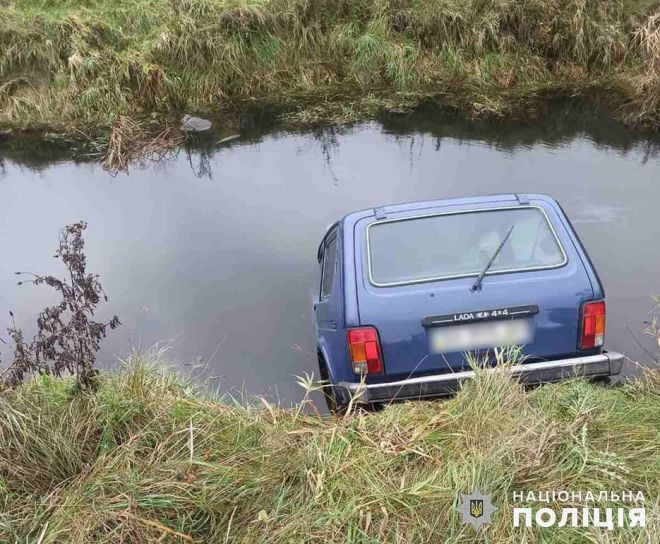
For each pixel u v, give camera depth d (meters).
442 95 10.55
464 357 3.73
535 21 10.84
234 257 6.72
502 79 10.66
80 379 3.72
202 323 5.73
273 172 8.61
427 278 3.84
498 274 3.79
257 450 3.30
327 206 7.61
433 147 8.90
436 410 3.51
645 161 7.87
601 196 7.06
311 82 11.09
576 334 3.74
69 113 10.52
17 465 3.22
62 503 3.00
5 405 3.44
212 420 3.54
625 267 5.71
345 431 3.35
